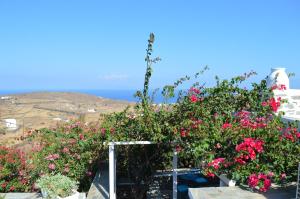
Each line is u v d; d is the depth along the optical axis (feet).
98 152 20.81
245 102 16.62
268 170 14.92
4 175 19.07
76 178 20.65
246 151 14.48
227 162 14.75
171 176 20.48
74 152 20.99
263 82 16.84
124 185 20.29
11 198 17.06
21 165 19.92
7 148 20.40
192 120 15.28
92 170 21.22
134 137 16.48
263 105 16.42
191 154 14.85
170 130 15.01
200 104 15.88
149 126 15.64
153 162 19.04
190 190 14.93
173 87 16.33
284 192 14.64
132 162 18.95
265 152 15.10
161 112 15.96
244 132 15.03
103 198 16.42
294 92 19.60
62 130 21.93
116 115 18.22
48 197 15.69
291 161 15.16
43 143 21.18
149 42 16.49
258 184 14.39
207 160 14.39
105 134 18.40
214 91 16.30
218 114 16.01
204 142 14.43
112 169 15.89
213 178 19.84
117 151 19.19
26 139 22.26
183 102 15.98
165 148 17.75
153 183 20.31
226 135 14.90
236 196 14.17
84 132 21.49
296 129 15.67
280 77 19.76
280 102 16.83
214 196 14.15
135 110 16.75
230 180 15.57
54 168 20.21
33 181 19.88
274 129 15.43
